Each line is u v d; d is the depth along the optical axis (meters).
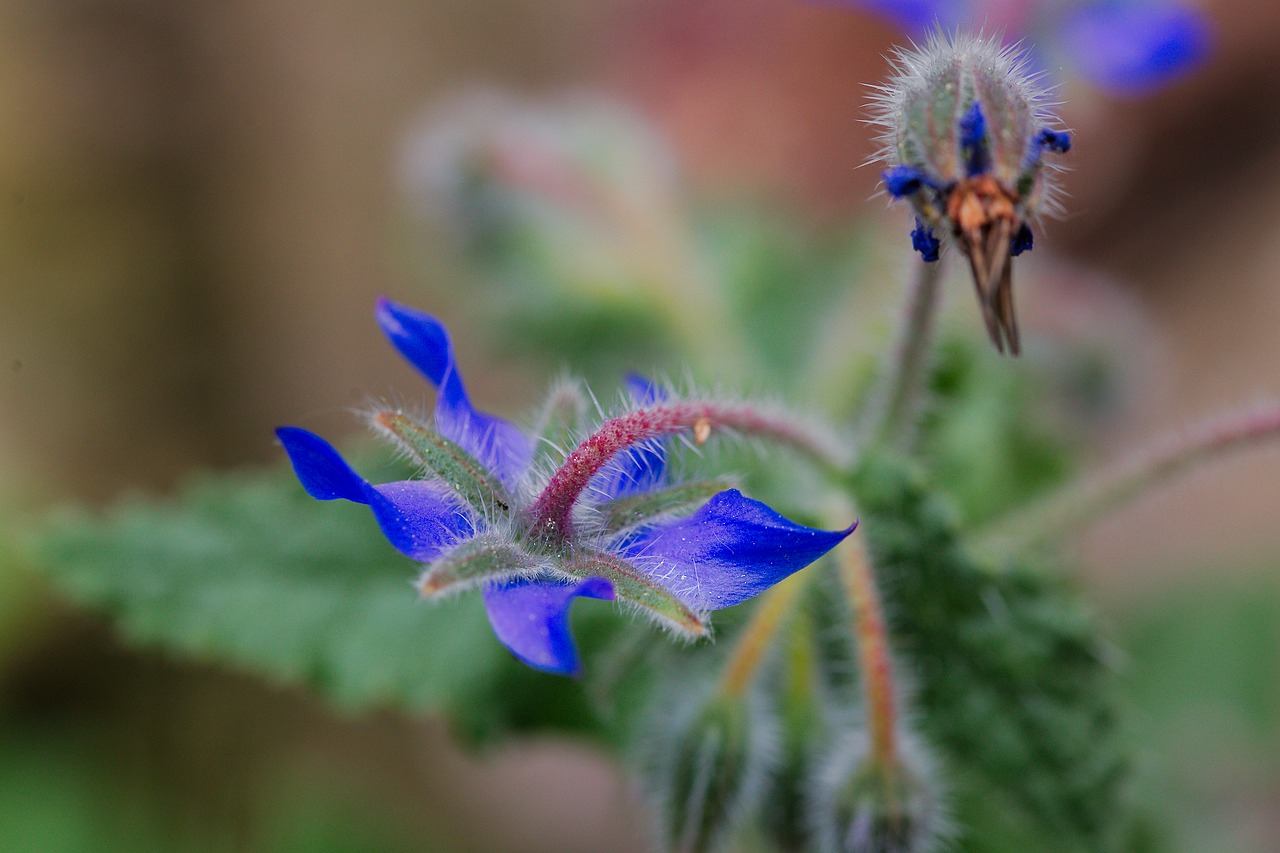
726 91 0.30
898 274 0.19
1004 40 0.21
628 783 0.19
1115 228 0.33
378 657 0.19
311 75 0.35
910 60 0.17
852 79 0.30
